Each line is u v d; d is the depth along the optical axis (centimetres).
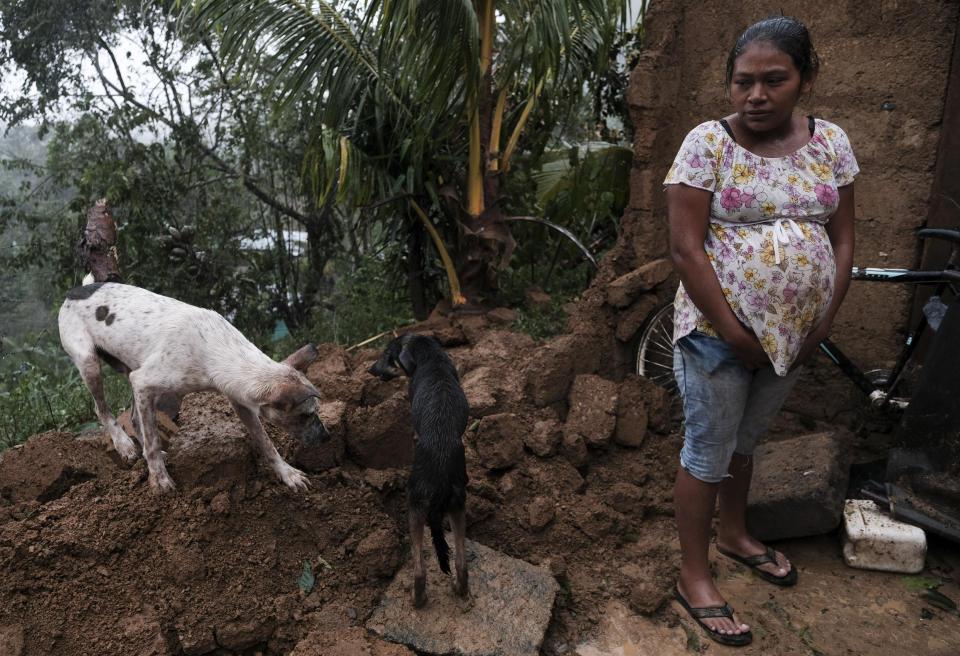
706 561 306
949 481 330
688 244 255
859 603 316
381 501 343
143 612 276
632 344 464
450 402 290
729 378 272
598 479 396
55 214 1011
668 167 493
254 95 923
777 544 360
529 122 800
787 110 240
